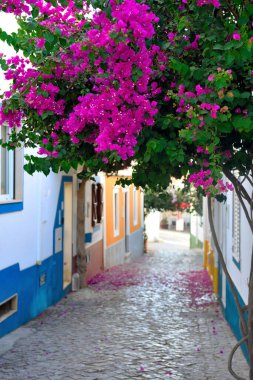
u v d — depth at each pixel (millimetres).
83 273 14742
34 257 10727
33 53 4574
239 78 4016
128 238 24891
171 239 42000
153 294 14062
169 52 4359
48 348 8312
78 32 4547
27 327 9789
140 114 3926
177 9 4430
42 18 4656
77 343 8664
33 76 4566
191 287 15359
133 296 13680
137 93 4055
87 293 13883
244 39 3648
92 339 8961
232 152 4375
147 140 4113
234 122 3707
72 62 4465
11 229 9312
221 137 4145
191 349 8320
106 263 19984
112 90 3955
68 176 13602
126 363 7527
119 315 11141
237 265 8891
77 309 11734
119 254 22781
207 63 3893
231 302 9617
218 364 7449
